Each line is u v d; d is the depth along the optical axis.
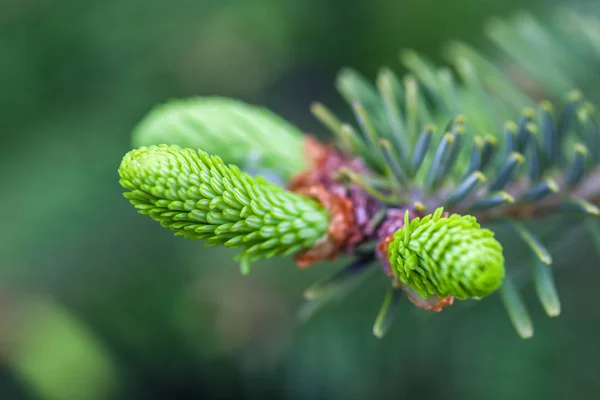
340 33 0.31
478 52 0.29
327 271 0.27
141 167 0.18
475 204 0.20
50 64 0.29
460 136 0.20
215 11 0.30
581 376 0.25
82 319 0.28
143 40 0.30
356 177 0.20
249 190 0.19
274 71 0.32
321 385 0.25
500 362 0.25
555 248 0.22
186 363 0.27
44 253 0.28
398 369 0.25
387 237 0.19
